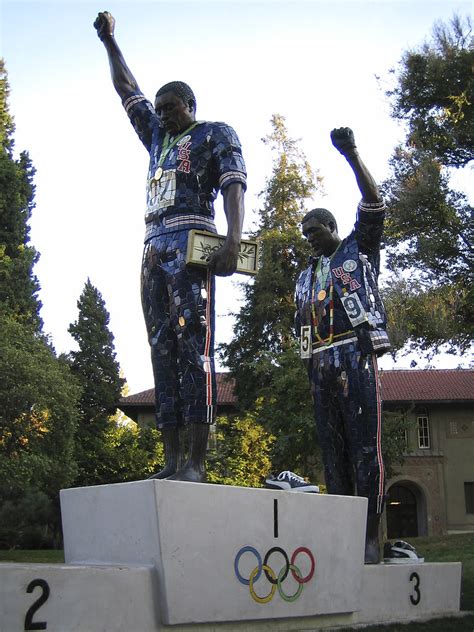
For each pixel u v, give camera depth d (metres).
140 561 4.66
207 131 5.88
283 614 5.23
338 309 7.12
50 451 21.55
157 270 5.83
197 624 4.68
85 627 4.12
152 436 33.16
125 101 6.50
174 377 5.82
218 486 4.91
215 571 4.79
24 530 28.28
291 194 31.50
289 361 20.62
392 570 6.45
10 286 28.73
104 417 36.72
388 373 36.66
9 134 31.89
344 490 7.12
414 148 22.50
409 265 22.53
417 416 33.16
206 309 5.69
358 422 6.91
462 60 22.08
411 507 33.34
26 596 3.92
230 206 5.62
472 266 22.48
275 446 20.77
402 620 6.39
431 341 21.41
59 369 22.28
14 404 20.06
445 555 14.05
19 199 29.78
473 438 32.78
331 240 7.39
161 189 5.88
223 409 33.53
